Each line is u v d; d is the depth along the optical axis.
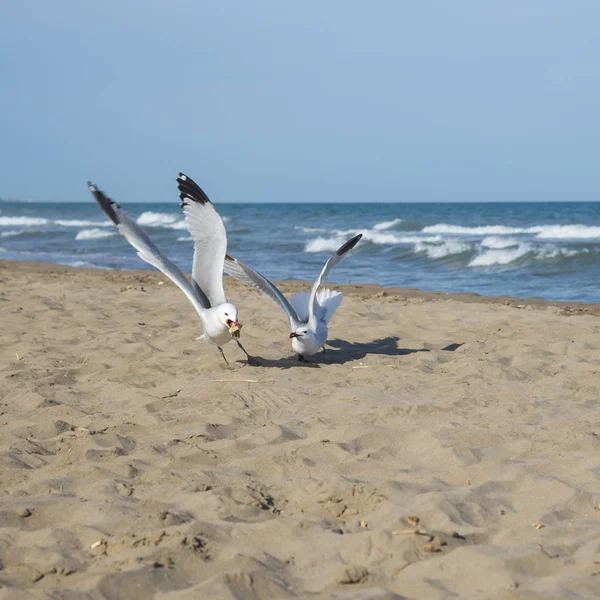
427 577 3.24
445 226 38.88
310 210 80.69
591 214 55.09
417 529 3.72
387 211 71.94
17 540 3.72
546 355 8.20
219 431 5.57
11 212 82.06
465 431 5.40
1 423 5.82
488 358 8.11
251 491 4.28
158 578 3.24
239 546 3.62
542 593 2.98
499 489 4.36
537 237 33.50
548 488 4.31
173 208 110.19
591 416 5.71
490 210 69.56
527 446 5.12
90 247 31.08
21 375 7.30
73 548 3.60
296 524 3.81
